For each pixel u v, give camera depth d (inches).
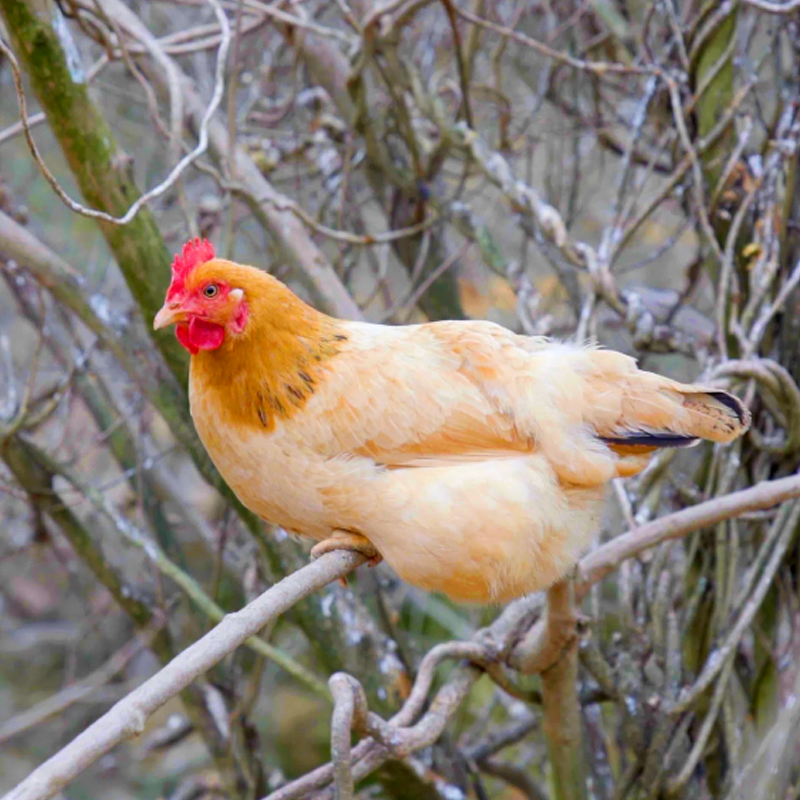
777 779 313.7
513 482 260.8
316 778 291.9
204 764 683.4
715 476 373.1
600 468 264.8
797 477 305.3
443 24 514.3
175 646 461.1
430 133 476.1
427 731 299.9
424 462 265.9
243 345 262.5
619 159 531.5
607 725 514.6
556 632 297.9
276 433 265.3
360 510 262.8
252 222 598.5
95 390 466.6
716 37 383.2
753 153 387.5
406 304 450.9
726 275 362.0
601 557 303.1
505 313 594.2
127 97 487.2
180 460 649.0
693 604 368.8
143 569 467.8
